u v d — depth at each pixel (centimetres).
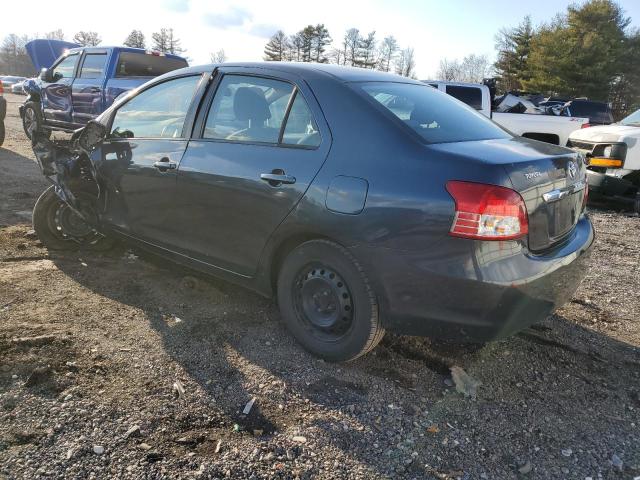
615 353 348
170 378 285
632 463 246
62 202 449
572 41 4494
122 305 366
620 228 727
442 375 309
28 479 210
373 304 282
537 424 270
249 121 337
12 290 375
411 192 262
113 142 414
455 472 233
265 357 313
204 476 219
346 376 300
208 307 372
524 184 262
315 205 289
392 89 331
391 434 255
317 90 311
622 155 812
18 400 256
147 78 995
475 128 328
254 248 326
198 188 347
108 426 244
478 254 251
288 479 222
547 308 283
